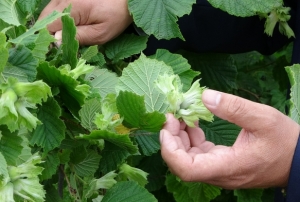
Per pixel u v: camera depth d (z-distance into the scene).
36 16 0.71
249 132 0.59
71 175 0.57
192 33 0.84
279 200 0.81
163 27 0.67
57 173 0.58
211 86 0.93
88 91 0.52
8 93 0.45
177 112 0.56
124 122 0.56
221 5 0.69
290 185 0.59
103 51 0.72
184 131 0.59
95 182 0.55
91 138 0.54
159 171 0.94
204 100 0.55
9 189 0.45
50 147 0.51
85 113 0.55
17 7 0.62
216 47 0.87
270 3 0.70
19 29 0.56
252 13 0.69
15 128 0.46
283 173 0.60
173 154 0.56
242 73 1.07
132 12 0.67
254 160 0.59
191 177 0.57
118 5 0.68
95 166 0.56
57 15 0.54
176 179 0.74
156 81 0.56
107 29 0.68
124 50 0.71
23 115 0.46
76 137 0.53
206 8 0.83
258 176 0.60
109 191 0.55
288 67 0.59
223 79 0.92
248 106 0.57
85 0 0.66
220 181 0.60
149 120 0.54
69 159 0.55
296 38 0.84
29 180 0.46
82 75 0.58
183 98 0.56
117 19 0.68
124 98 0.52
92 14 0.67
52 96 0.50
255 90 1.07
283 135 0.58
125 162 0.62
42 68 0.50
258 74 1.17
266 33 0.85
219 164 0.58
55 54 0.60
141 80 0.58
